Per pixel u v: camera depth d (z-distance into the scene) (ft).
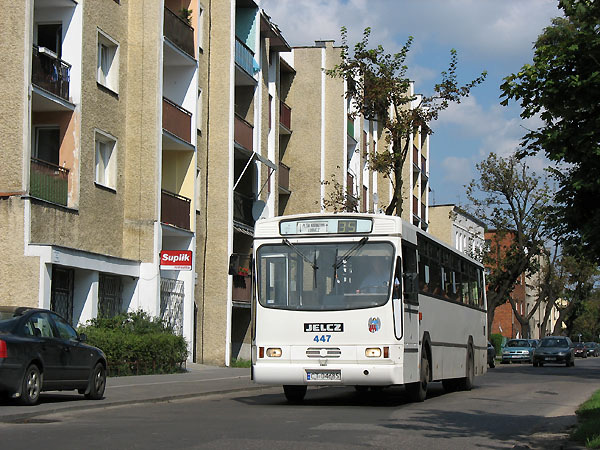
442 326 69.62
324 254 56.80
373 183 194.39
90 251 82.23
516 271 199.72
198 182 113.50
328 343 55.67
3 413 43.98
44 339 49.70
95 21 86.74
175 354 88.12
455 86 112.98
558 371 136.98
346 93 118.42
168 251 91.91
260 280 57.41
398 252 56.24
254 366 56.70
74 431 39.22
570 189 39.22
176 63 105.19
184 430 40.40
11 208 73.10
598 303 385.70
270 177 139.64
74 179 81.92
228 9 116.98
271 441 36.40
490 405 61.31
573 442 37.60
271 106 142.20
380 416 49.57
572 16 34.88
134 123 93.97
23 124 73.46
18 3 74.18
